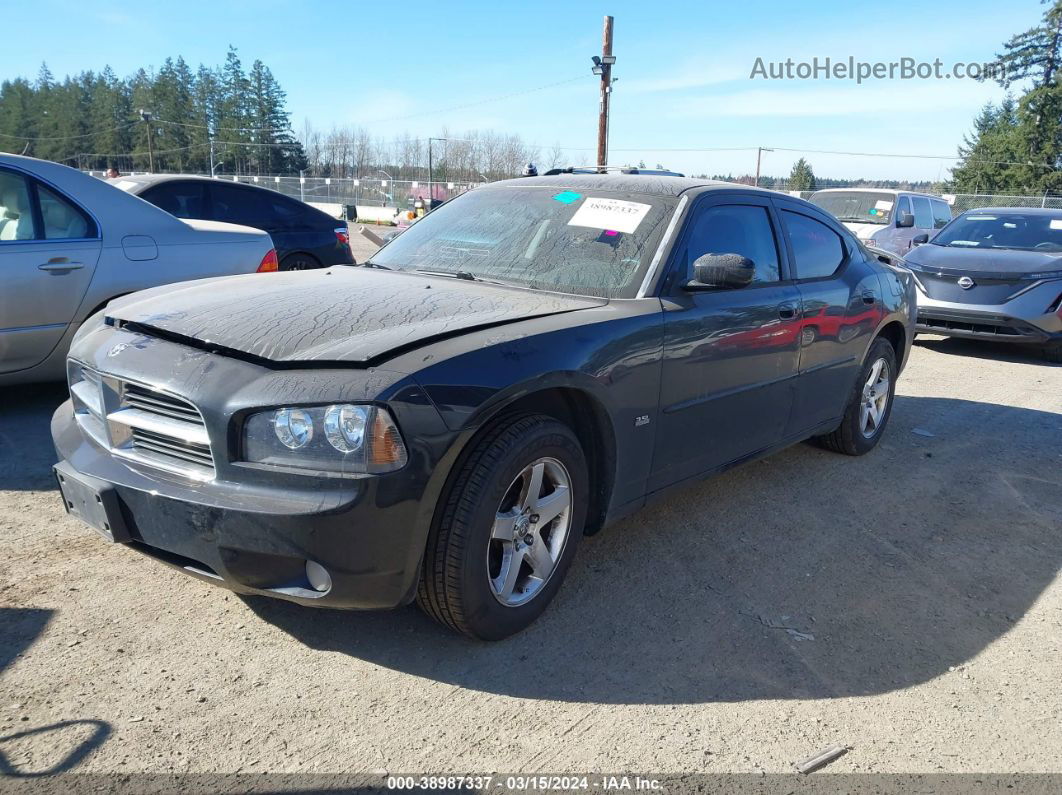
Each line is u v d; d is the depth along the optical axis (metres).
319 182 43.00
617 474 3.21
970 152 61.00
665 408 3.34
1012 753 2.44
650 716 2.52
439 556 2.57
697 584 3.41
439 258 3.84
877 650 2.99
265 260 5.84
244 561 2.39
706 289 3.46
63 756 2.18
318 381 2.39
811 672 2.82
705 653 2.89
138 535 2.57
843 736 2.48
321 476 2.34
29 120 106.38
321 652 2.74
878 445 5.59
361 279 3.50
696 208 3.69
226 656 2.68
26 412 5.17
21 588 3.01
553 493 2.93
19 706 2.37
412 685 2.59
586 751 2.34
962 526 4.25
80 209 5.00
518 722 2.45
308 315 2.83
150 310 3.02
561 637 2.93
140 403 2.66
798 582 3.50
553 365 2.76
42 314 4.81
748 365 3.81
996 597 3.48
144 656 2.65
